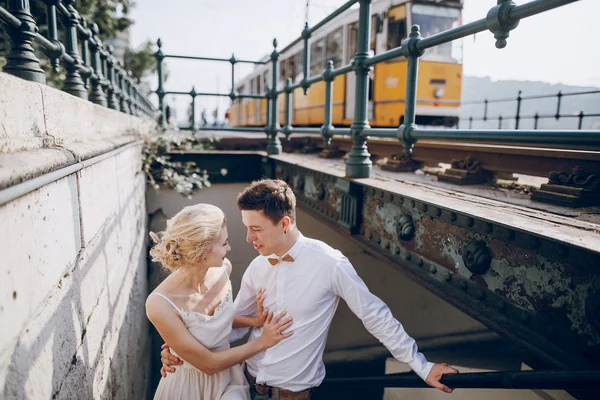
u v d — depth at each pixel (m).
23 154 1.29
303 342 2.11
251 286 2.29
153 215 5.65
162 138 5.56
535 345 1.53
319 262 2.06
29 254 1.25
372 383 2.82
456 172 2.89
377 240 2.74
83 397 1.80
